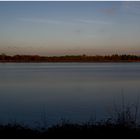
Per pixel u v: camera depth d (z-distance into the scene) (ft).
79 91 68.74
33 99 53.93
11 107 43.80
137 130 20.31
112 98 54.49
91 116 34.81
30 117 34.86
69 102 49.19
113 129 20.36
